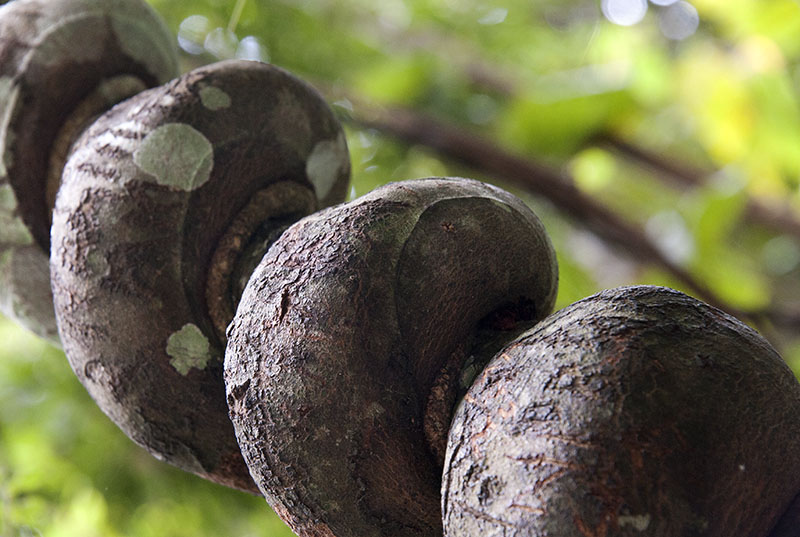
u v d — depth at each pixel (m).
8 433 1.92
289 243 0.85
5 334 2.00
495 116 2.87
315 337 0.83
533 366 0.81
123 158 0.91
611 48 2.69
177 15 1.94
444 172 2.47
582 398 0.79
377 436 0.83
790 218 2.47
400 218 0.85
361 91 2.56
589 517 0.78
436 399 0.85
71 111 0.99
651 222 2.37
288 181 0.95
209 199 0.91
